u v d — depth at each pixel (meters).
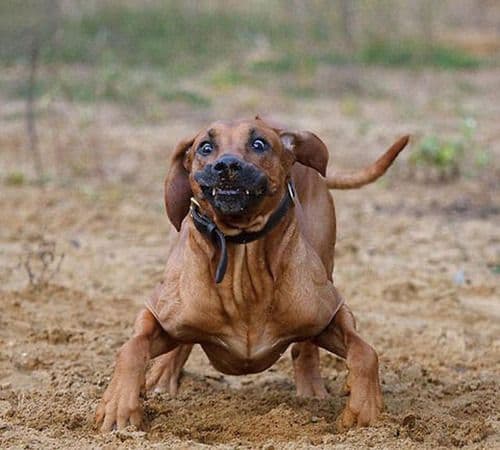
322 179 6.84
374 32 25.28
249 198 5.61
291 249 6.00
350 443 5.74
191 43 24.19
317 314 6.05
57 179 13.24
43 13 22.17
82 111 17.19
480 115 17.97
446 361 7.67
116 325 8.27
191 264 6.00
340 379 7.21
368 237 10.89
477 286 9.34
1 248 10.28
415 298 9.09
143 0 27.34
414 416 6.06
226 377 7.28
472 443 5.91
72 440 5.79
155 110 17.56
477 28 27.88
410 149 15.23
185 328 6.07
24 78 19.31
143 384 6.06
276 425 6.04
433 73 22.50
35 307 8.61
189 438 5.97
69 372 7.17
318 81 20.73
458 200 12.46
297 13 26.00
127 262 9.97
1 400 6.62
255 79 20.98
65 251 10.23
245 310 6.00
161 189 12.94
